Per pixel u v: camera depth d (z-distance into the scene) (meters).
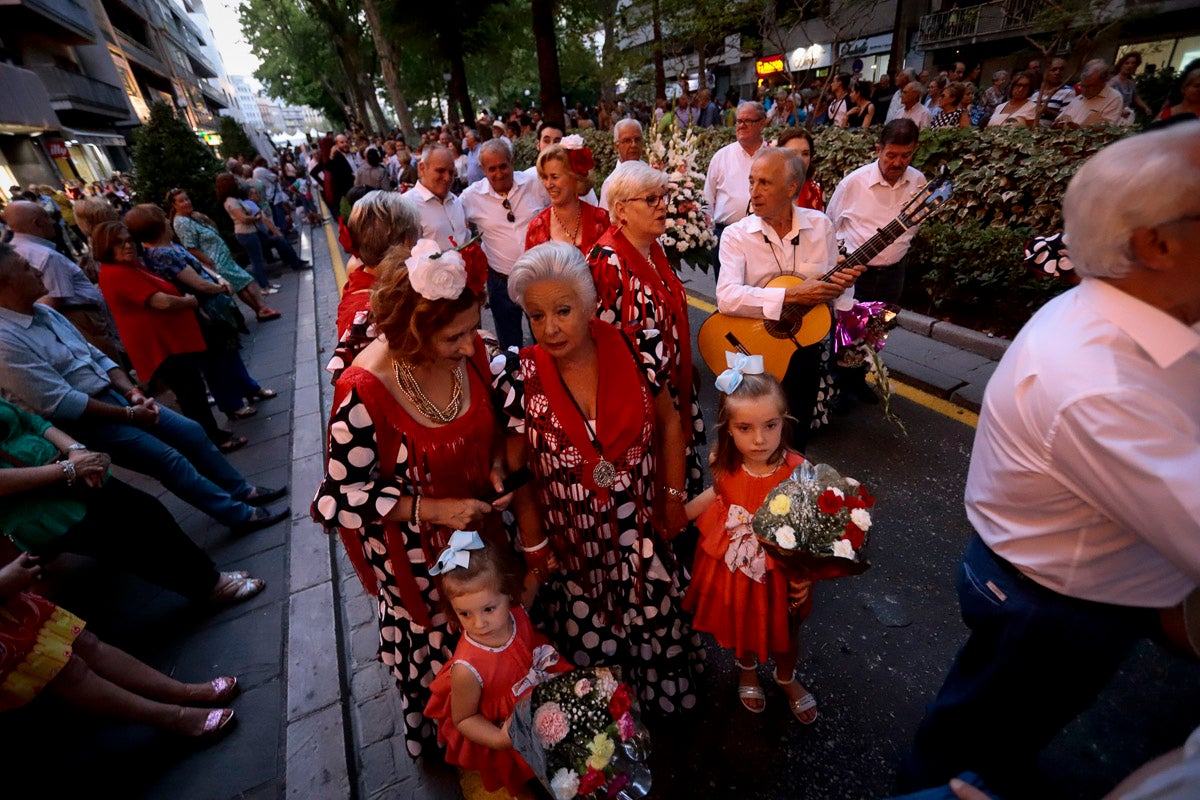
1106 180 0.97
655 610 1.94
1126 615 1.23
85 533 2.42
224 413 4.96
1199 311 1.00
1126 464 0.96
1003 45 17.05
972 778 0.97
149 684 2.22
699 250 4.18
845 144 6.28
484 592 1.53
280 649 2.65
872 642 2.44
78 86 24.69
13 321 2.63
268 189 12.42
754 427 1.76
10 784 2.03
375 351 1.57
